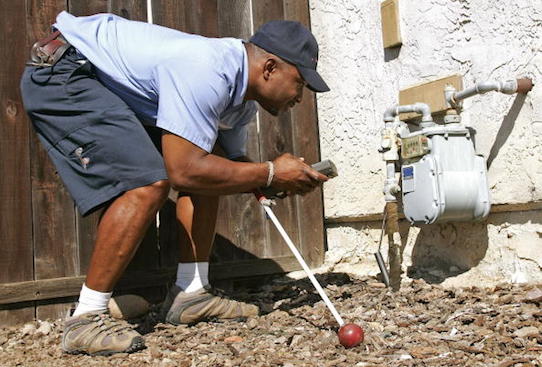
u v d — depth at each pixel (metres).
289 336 2.60
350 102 3.99
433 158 3.07
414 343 2.37
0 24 3.17
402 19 3.60
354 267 4.00
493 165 3.14
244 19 3.95
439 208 3.04
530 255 3.02
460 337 2.37
